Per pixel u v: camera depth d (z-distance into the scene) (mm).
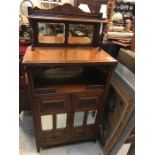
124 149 1472
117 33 1599
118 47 1601
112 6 2311
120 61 1480
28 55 1050
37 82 1248
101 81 1314
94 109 1320
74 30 1204
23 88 1527
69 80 1305
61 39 1222
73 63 1009
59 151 1514
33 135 1646
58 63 983
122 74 1314
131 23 1892
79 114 1319
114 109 1340
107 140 1435
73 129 1417
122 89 1221
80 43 1276
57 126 1357
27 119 1830
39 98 1133
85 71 1413
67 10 1108
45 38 1192
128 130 1129
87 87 1194
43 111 1204
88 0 2160
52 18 1072
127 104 1122
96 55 1146
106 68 1189
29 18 1053
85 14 1146
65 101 1199
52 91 1130
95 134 1537
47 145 1470
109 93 1431
